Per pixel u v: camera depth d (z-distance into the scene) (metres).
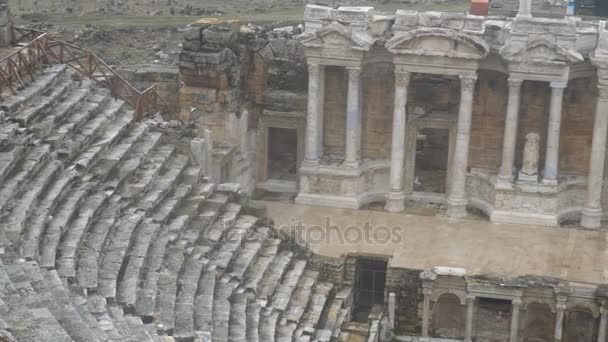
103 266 37.88
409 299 51.31
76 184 42.19
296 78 61.44
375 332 47.00
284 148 65.25
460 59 55.38
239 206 49.69
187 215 45.88
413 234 55.34
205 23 58.16
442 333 51.41
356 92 57.72
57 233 37.59
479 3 61.97
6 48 51.38
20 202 38.06
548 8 83.38
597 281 50.09
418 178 62.97
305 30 57.16
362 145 60.56
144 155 48.12
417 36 55.38
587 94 57.47
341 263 51.31
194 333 36.50
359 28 56.47
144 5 88.94
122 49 73.56
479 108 58.62
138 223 42.34
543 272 51.00
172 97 61.12
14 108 43.44
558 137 56.41
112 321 33.53
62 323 30.53
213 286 41.28
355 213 58.28
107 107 49.91
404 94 56.94
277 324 43.09
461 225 56.88
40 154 41.34
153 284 38.53
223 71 57.12
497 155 59.12
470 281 49.62
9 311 29.69
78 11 85.31
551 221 56.78
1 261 33.47
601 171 56.72
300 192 59.75
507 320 50.75
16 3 86.31
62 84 48.50
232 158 57.81
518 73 55.22
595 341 49.78
